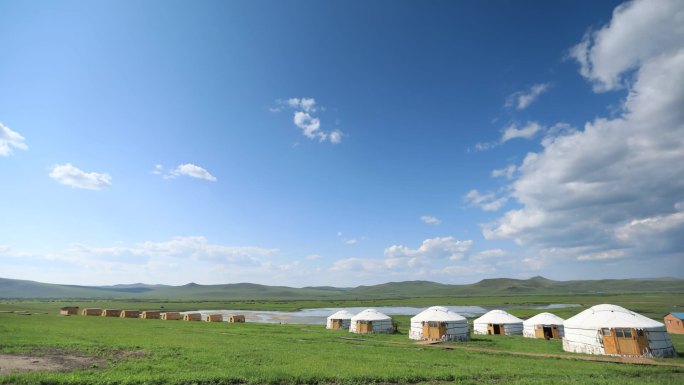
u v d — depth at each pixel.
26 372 22.33
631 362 33.91
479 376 25.95
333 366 28.12
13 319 58.22
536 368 29.59
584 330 42.00
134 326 59.16
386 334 63.00
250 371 24.86
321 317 125.69
